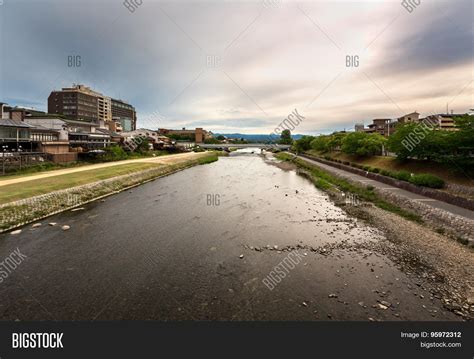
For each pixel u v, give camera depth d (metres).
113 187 25.12
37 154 30.62
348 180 28.64
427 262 10.35
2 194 16.59
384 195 20.61
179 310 7.70
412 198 17.92
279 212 18.23
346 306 7.80
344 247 12.05
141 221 16.00
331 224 15.47
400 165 26.75
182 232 14.17
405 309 7.61
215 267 10.28
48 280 9.22
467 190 16.62
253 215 17.52
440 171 20.98
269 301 8.10
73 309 7.72
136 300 8.15
